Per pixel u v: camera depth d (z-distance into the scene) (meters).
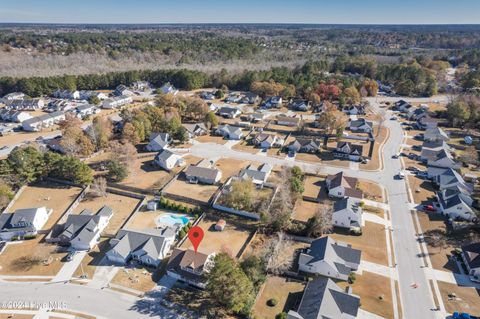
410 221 70.50
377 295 52.44
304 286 54.53
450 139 115.25
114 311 50.31
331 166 96.12
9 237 66.88
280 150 107.25
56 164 87.56
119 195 82.25
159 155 96.69
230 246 64.06
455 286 54.12
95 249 63.81
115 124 121.00
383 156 102.06
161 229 66.31
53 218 73.12
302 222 69.69
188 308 50.88
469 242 63.66
